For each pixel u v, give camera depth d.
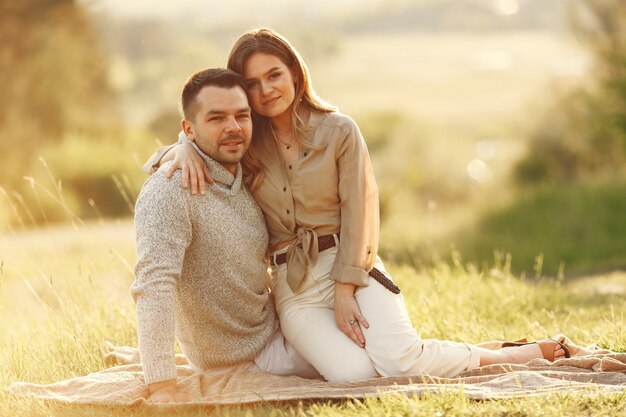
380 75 97.88
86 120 29.81
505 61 112.88
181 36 98.75
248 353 4.33
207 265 4.13
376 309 4.28
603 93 18.55
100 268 8.08
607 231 13.66
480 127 44.19
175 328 4.35
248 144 4.18
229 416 3.76
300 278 4.33
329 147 4.27
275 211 4.36
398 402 3.74
